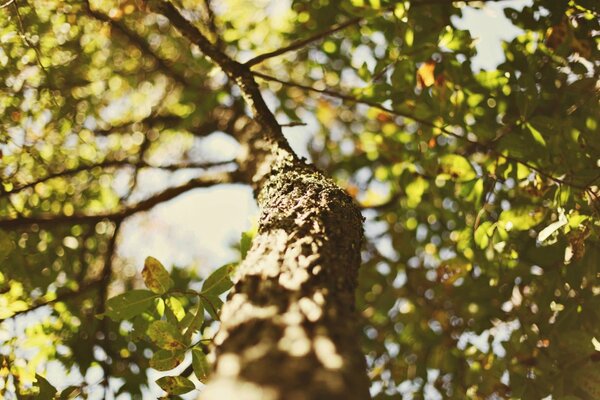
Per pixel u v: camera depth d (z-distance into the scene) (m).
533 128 2.71
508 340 3.17
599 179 2.54
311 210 1.84
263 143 3.27
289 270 1.55
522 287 3.23
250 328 1.33
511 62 2.92
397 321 4.36
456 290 3.95
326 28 3.90
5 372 2.72
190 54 4.50
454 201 3.83
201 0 4.01
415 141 3.77
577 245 2.46
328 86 4.61
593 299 2.79
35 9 3.29
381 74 3.07
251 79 2.76
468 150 3.60
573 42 2.76
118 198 4.49
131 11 3.61
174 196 3.68
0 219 3.44
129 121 4.77
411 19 3.09
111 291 4.46
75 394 2.65
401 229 4.52
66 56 3.78
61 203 4.08
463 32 2.82
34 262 3.61
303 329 1.27
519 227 2.76
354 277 1.68
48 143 3.65
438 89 2.96
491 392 3.24
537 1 2.82
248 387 1.08
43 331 3.32
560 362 2.75
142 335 2.46
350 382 1.12
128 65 4.63
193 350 2.13
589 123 2.70
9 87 3.22
